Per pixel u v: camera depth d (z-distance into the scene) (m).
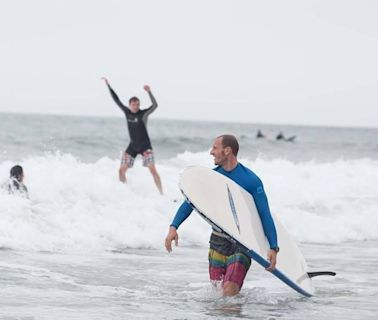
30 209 28.94
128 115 40.91
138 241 28.88
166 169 47.31
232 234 17.89
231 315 16.80
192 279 21.84
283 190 47.34
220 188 18.61
